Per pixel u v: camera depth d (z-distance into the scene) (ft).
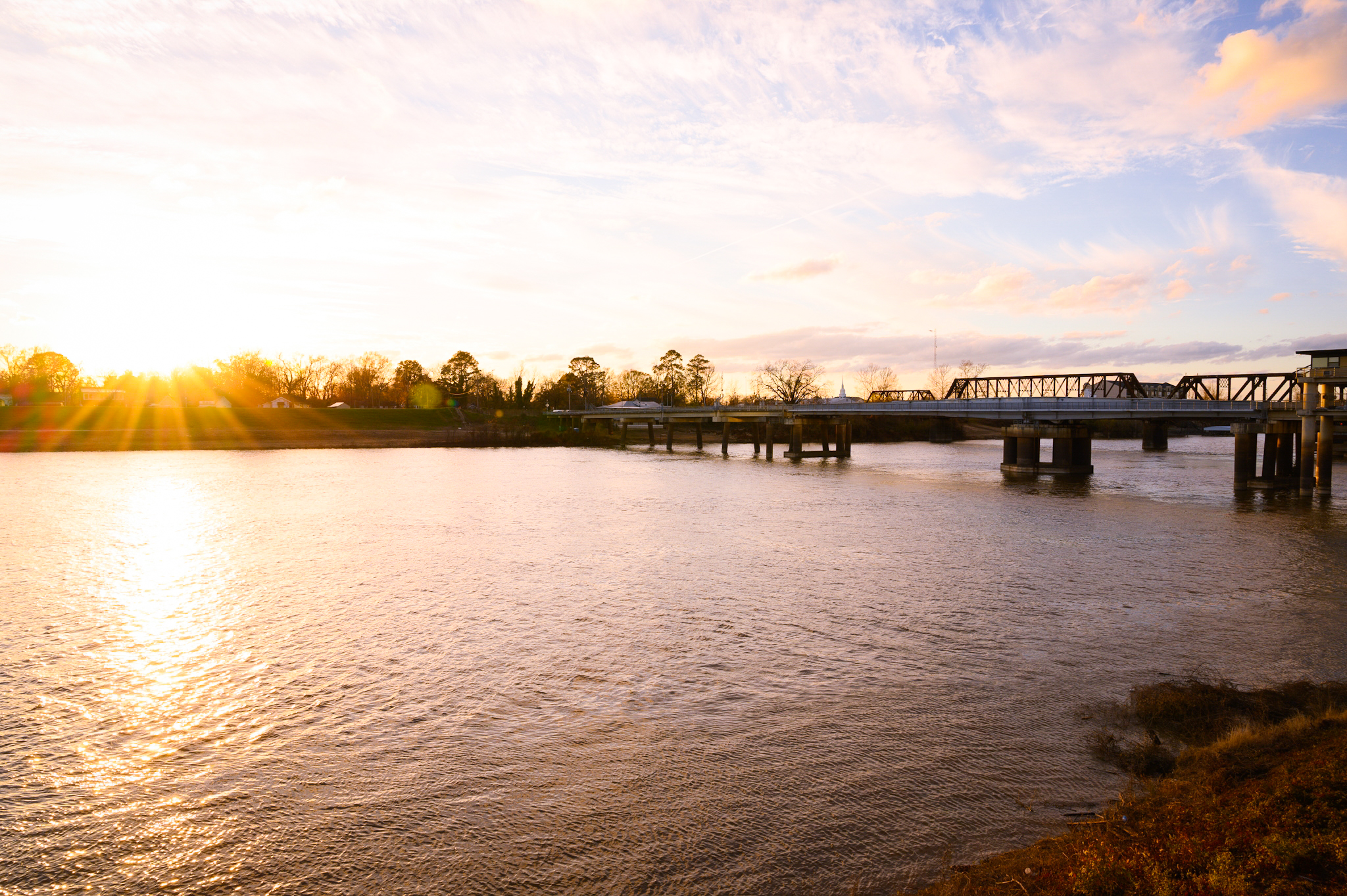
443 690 74.54
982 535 155.94
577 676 77.56
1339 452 329.11
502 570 125.49
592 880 45.96
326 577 121.39
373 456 417.49
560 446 521.24
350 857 48.67
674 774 57.93
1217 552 136.77
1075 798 53.11
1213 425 636.89
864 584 114.73
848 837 49.55
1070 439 270.26
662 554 138.72
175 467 330.13
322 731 66.13
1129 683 74.43
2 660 84.23
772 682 75.66
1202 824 42.45
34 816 53.57
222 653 85.76
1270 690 68.54
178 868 47.91
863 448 495.41
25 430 458.91
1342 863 35.68
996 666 79.41
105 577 122.83
